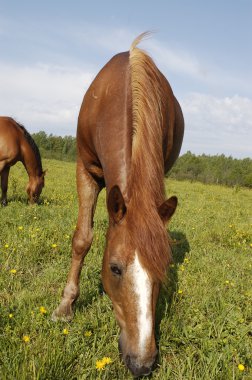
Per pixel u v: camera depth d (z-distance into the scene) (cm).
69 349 253
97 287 364
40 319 289
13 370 225
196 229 689
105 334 283
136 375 205
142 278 210
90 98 344
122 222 231
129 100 291
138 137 252
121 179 262
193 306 335
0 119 821
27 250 438
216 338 292
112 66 340
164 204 224
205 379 237
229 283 397
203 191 2022
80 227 329
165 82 366
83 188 343
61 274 395
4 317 291
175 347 279
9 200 863
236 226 779
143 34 339
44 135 7688
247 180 4947
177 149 452
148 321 208
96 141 317
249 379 249
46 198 943
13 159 816
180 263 471
